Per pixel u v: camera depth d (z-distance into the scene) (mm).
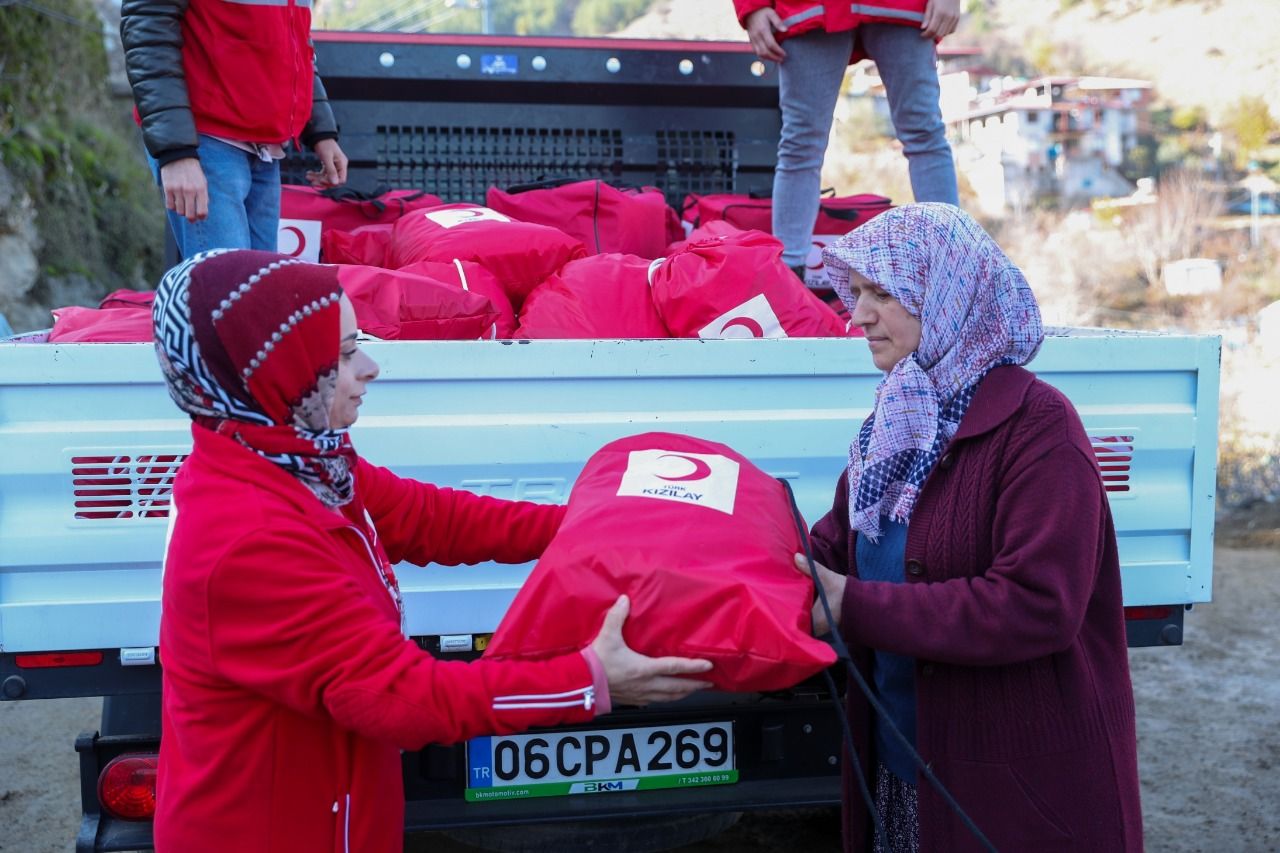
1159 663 5117
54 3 11945
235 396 1461
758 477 1818
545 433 2348
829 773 2521
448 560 1905
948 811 1765
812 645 1464
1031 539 1665
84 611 2256
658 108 4672
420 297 2785
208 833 1510
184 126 2955
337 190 3818
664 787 2455
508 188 3914
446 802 2391
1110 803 1761
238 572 1427
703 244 2980
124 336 2623
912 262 1755
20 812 3738
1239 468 8555
